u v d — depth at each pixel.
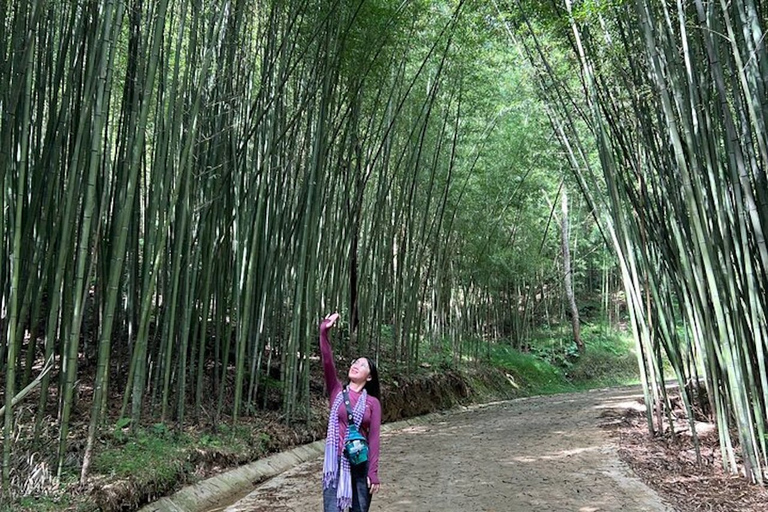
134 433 4.38
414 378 9.61
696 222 4.13
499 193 12.77
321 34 6.28
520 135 12.55
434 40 8.89
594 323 20.16
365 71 6.97
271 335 6.60
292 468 5.28
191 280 5.12
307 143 6.59
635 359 18.25
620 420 6.96
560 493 3.94
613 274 20.72
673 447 5.18
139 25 4.89
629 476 4.28
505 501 3.80
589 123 5.81
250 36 6.14
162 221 4.56
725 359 4.11
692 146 4.16
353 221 8.84
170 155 4.77
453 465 4.98
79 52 4.41
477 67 9.62
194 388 5.77
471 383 11.99
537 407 10.02
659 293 5.24
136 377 4.49
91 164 3.62
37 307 4.18
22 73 3.42
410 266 10.27
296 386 6.55
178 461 4.23
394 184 9.84
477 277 13.34
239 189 5.74
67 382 3.54
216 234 5.76
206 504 4.08
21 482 3.29
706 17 4.09
